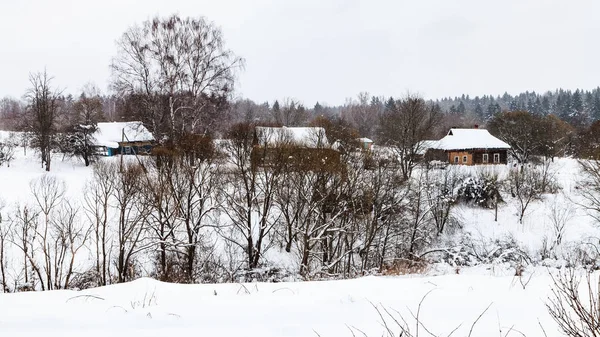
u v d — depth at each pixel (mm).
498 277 7164
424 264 22031
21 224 19047
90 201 23391
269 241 24203
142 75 27547
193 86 28172
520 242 26734
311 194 22750
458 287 6324
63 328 4723
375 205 23203
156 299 6188
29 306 5816
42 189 23906
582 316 3699
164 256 20125
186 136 24203
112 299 6230
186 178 21875
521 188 32562
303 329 4539
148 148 35438
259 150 22625
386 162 26141
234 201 22484
